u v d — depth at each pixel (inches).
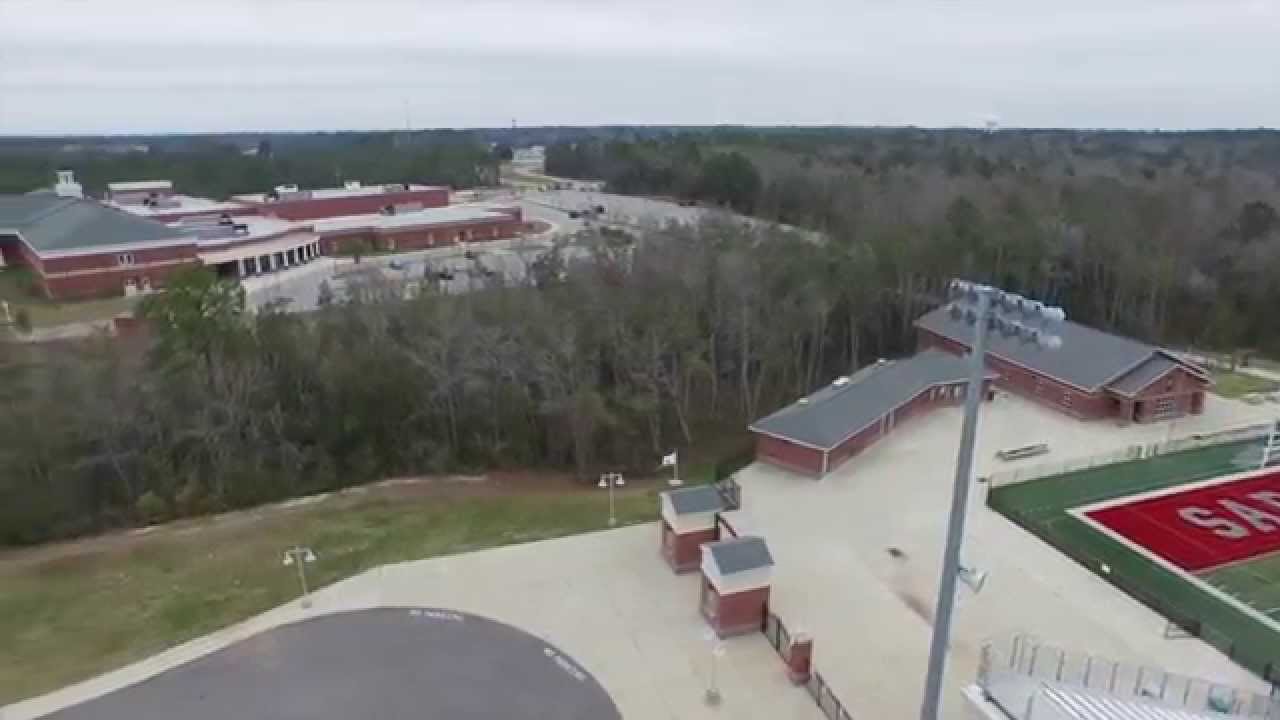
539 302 1724.9
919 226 2468.0
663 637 1018.1
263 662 976.3
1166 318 2420.0
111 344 1572.3
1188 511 1323.8
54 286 2625.5
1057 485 1418.6
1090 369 1747.0
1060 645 987.3
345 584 1143.6
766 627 1021.2
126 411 1418.6
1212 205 2851.9
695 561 1163.3
